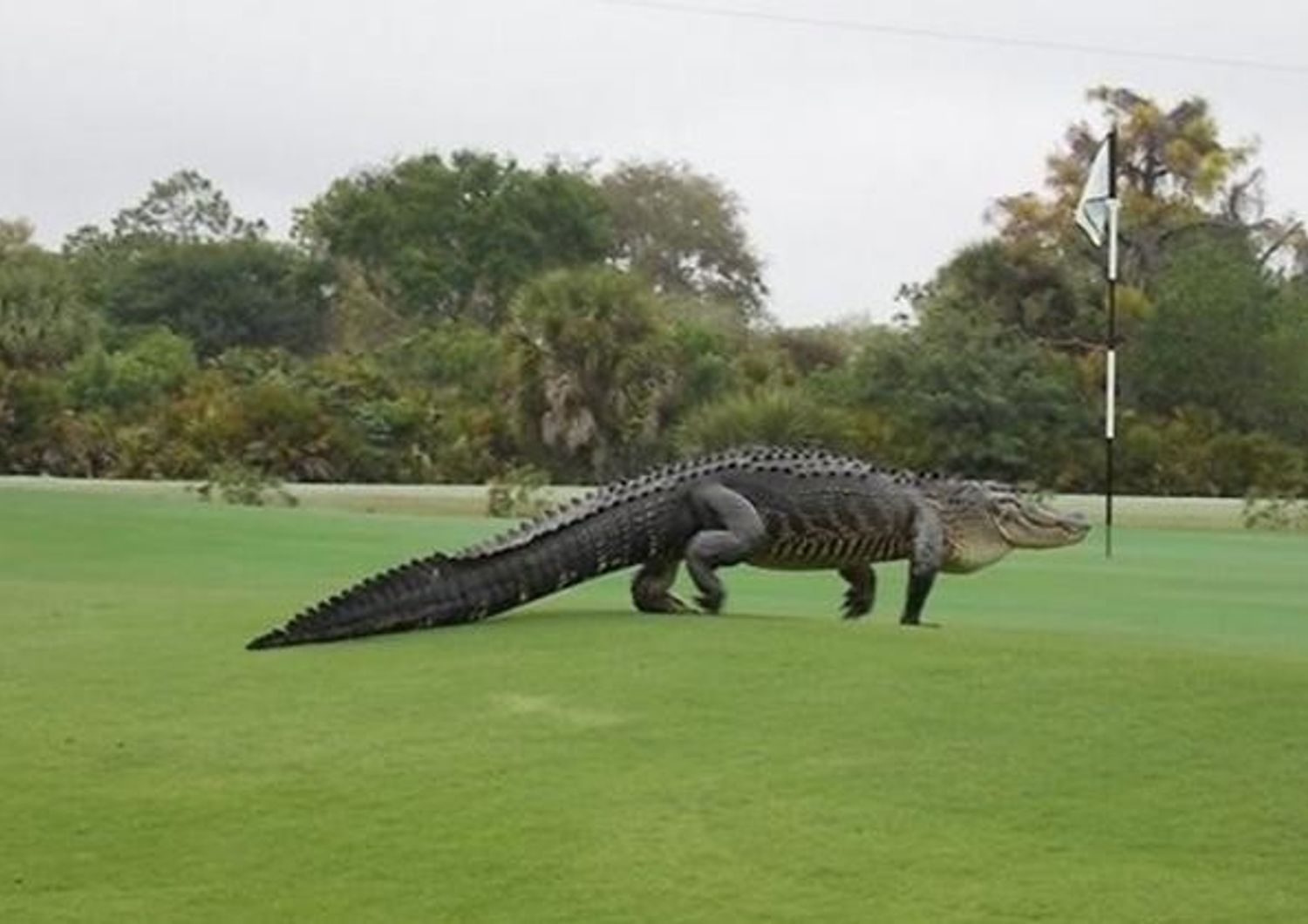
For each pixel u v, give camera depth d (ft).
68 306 178.19
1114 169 101.65
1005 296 208.13
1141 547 92.07
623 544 41.75
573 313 151.53
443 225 267.18
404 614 40.04
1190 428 174.70
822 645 37.42
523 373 151.64
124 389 163.53
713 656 36.63
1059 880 25.94
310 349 259.60
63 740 32.22
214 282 258.16
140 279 258.78
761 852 26.91
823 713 32.83
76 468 149.48
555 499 116.98
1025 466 165.78
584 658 36.81
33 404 150.00
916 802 28.76
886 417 159.53
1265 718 32.53
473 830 27.81
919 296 213.46
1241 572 75.51
